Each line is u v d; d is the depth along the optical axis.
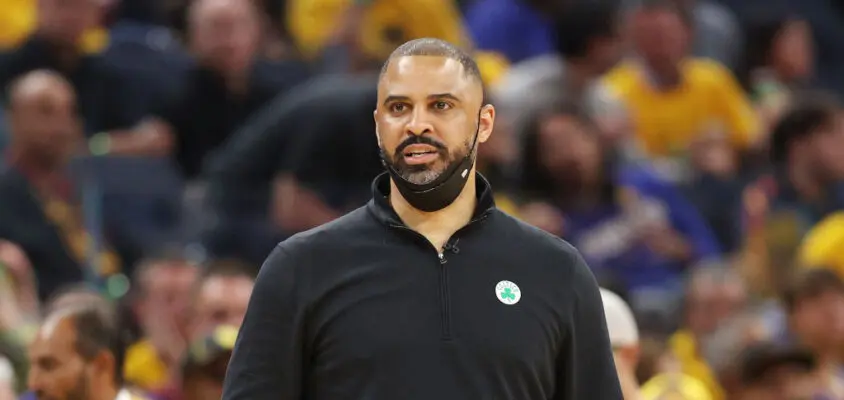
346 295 10.96
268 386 10.95
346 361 10.82
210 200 24.39
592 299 11.33
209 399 18.39
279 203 23.27
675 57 32.56
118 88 29.00
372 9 24.73
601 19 29.75
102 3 31.47
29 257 24.58
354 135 22.86
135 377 22.45
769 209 30.36
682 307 26.22
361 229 11.20
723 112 32.47
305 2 33.22
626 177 28.89
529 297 11.05
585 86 29.39
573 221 26.69
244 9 29.19
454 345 10.80
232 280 21.09
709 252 29.02
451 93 10.95
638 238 27.02
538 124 26.66
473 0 36.72
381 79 11.10
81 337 16.39
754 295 28.06
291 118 23.45
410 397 10.69
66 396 16.30
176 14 34.06
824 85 40.50
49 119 25.02
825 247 28.47
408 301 10.92
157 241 26.44
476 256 11.12
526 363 10.90
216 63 28.94
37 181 25.05
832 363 23.91
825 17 41.19
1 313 20.70
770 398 22.44
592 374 11.30
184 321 23.05
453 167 10.98
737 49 37.78
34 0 32.66
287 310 11.00
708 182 29.97
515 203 26.00
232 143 26.95
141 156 27.34
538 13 33.78
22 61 28.73
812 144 30.53
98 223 25.66
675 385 22.41
